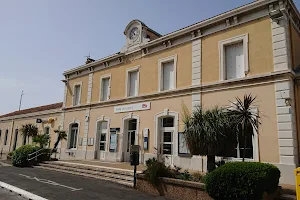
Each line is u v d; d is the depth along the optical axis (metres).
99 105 17.56
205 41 12.29
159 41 14.21
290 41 10.36
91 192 8.05
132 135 15.23
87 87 19.09
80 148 18.12
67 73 21.03
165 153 12.97
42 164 14.97
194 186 6.98
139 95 14.72
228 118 7.21
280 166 8.93
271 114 9.55
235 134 7.16
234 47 11.39
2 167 14.55
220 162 7.77
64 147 19.44
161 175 7.99
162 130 13.44
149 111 14.07
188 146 7.48
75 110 19.58
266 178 5.93
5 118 30.42
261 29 10.48
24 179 10.34
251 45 10.64
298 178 5.21
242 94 10.48
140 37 15.63
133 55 15.95
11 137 28.25
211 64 11.81
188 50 12.95
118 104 16.12
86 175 11.32
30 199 7.05
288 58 9.66
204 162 11.07
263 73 10.03
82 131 18.41
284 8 9.84
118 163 14.18
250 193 5.75
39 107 27.78
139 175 8.54
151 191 8.04
